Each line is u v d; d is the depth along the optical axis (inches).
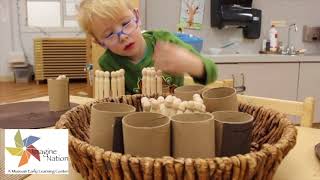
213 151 21.5
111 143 22.9
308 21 128.4
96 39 38.8
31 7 201.9
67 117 27.2
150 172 18.2
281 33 127.3
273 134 26.0
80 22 37.8
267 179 20.6
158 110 24.7
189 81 42.2
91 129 23.8
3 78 206.7
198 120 21.7
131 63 44.4
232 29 123.8
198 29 122.3
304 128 36.7
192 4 120.8
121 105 25.0
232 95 26.3
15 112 41.9
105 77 41.6
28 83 201.5
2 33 201.8
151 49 44.4
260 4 123.6
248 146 22.0
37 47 198.7
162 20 122.5
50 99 42.7
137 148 20.5
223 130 21.6
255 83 111.7
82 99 49.6
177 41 40.6
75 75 207.3
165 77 40.3
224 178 18.3
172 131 21.4
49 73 202.1
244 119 23.0
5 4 198.7
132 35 38.8
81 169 22.1
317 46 130.3
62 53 202.5
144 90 41.0
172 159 18.3
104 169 19.5
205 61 33.8
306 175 25.3
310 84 115.3
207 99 25.9
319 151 28.7
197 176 18.1
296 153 29.3
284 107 42.6
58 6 203.8
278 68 112.3
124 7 36.8
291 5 126.0
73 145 21.2
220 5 116.5
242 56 109.5
